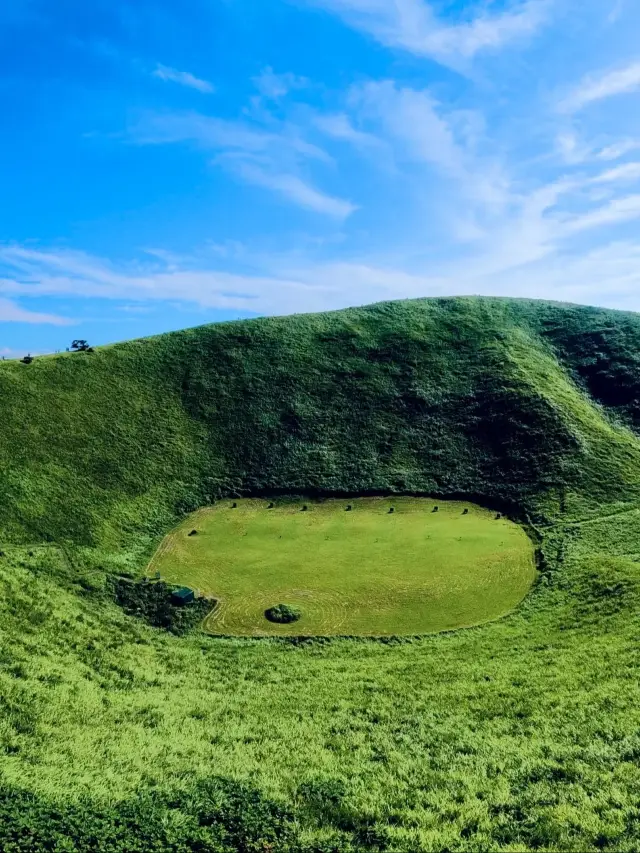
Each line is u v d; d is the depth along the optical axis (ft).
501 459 199.00
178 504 176.55
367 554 145.89
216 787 53.67
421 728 71.51
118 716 73.05
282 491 189.57
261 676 93.40
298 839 45.80
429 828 47.93
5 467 164.14
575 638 97.96
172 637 110.83
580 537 148.66
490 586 127.44
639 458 191.52
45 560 134.10
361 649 104.37
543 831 45.83
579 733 65.36
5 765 53.93
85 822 45.29
